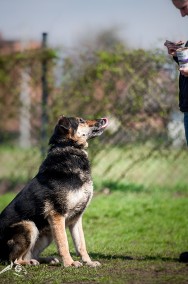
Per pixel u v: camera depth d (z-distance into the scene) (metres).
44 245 7.47
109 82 13.24
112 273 6.66
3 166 15.33
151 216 10.85
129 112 13.26
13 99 14.43
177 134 13.20
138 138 13.40
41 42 13.68
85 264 7.18
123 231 9.75
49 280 6.43
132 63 13.06
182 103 7.15
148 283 6.11
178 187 13.81
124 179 14.30
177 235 9.34
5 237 7.24
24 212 7.21
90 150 13.52
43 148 13.87
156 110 13.16
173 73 12.95
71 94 13.53
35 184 7.27
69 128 7.39
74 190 7.15
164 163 14.77
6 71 14.25
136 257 7.71
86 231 9.84
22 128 14.94
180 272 6.62
